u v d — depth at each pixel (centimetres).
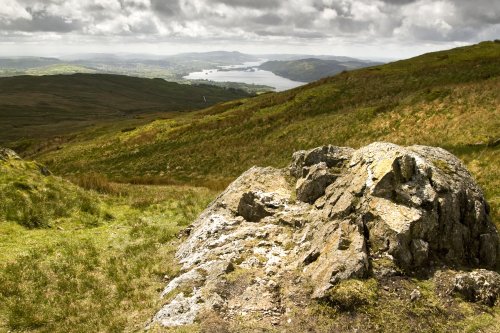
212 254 1443
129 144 7681
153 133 7862
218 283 1205
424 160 1406
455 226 1289
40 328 1150
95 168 6719
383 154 1473
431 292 1130
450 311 1076
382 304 1074
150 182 4125
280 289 1182
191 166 5756
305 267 1254
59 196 2288
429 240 1254
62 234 1897
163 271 1471
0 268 1462
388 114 5081
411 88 6400
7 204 2014
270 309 1102
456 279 1142
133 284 1395
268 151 5453
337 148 1845
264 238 1499
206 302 1134
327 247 1260
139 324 1138
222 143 6319
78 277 1453
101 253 1692
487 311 1084
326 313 1063
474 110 4244
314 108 6681
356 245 1208
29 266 1496
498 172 2497
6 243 1705
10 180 2225
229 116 7650
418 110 4828
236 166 5316
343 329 1022
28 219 1955
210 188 3484
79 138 10700
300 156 1928
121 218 2236
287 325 1046
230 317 1079
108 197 2639
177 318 1093
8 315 1189
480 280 1134
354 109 5950
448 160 1509
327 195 1574
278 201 1719
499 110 4000
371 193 1360
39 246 1711
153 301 1252
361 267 1141
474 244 1325
